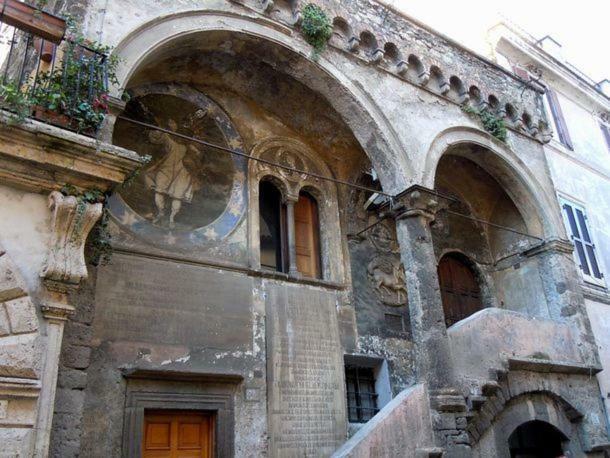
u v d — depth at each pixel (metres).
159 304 9.31
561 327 12.70
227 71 11.27
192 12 9.41
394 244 13.40
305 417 10.16
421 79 12.41
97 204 6.50
